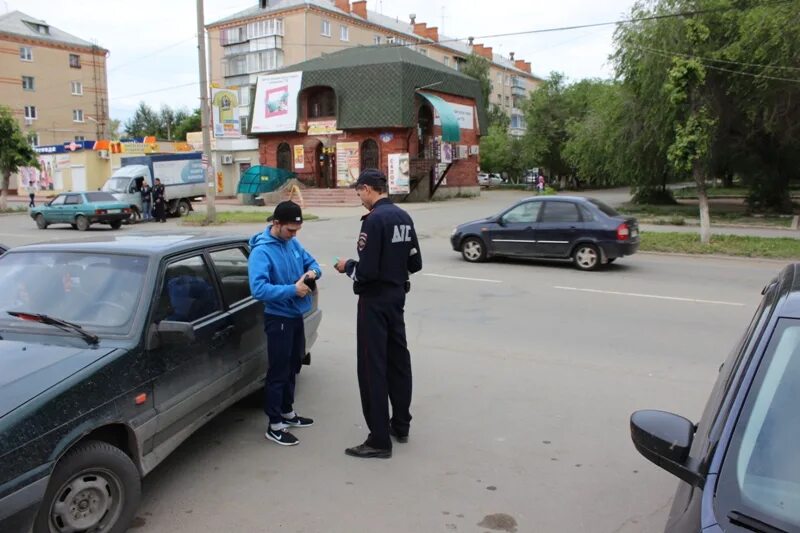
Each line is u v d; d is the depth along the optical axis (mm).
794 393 2076
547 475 4164
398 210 4461
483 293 10633
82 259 4199
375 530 3508
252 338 4934
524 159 59375
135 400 3529
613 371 6328
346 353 7035
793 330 2217
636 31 25984
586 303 9766
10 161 33969
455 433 4848
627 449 4543
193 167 30922
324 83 37250
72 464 3096
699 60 16469
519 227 13859
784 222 23719
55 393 3064
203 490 3969
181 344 3996
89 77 69438
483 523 3584
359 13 67812
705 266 13883
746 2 23922
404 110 35156
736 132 27500
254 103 40250
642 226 22953
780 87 22406
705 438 2188
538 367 6480
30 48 64500
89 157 47000
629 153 28562
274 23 61344
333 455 4477
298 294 4441
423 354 6977
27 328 3684
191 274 4395
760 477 1945
